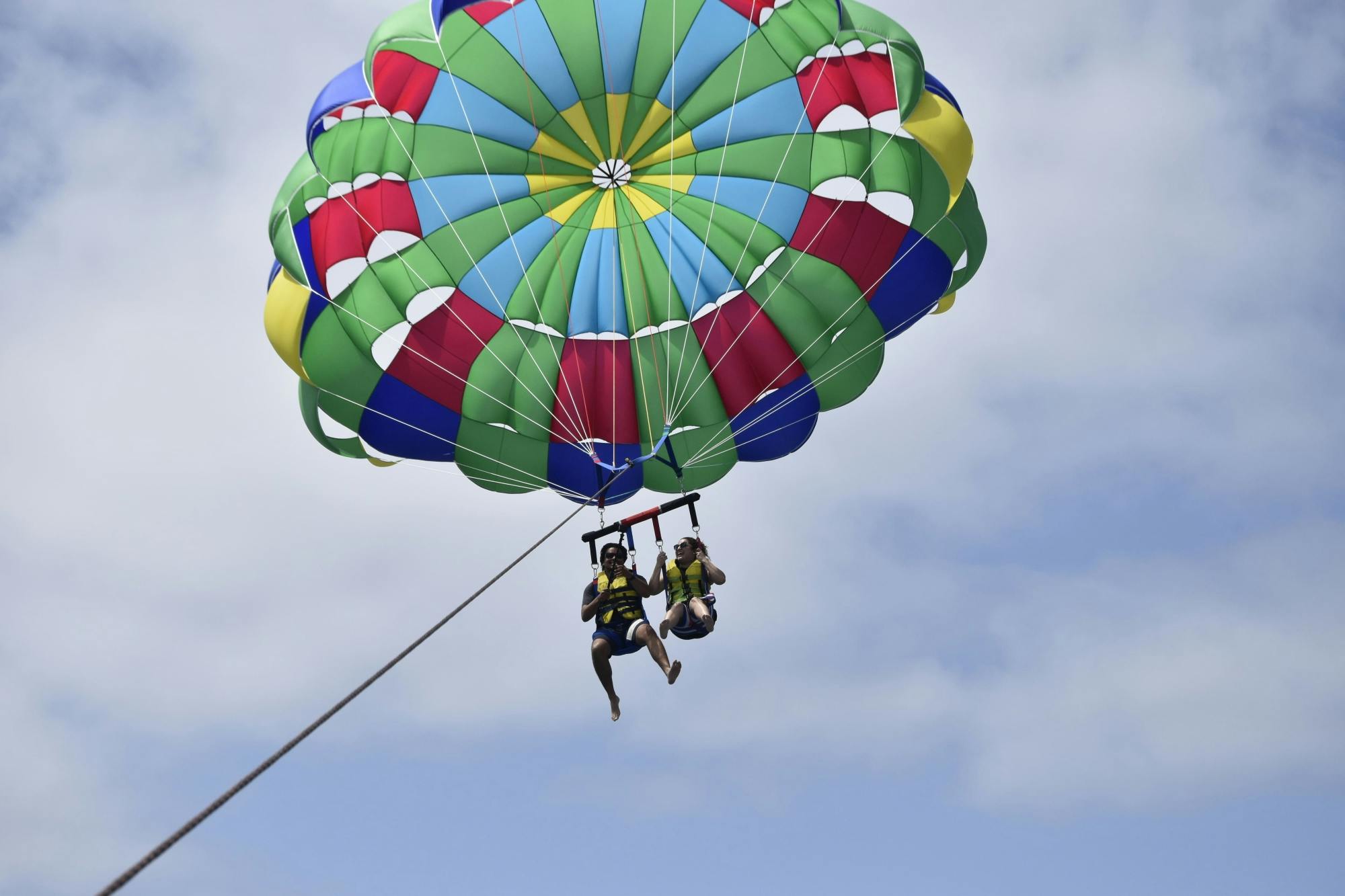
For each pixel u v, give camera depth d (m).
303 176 26.39
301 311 27.08
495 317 29.22
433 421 29.31
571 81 27.39
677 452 30.23
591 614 24.91
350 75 25.50
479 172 28.16
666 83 27.52
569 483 30.34
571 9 26.69
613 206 29.61
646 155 28.78
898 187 26.95
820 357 28.97
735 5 26.30
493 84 27.19
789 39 26.34
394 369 28.78
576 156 28.67
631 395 30.19
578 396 29.91
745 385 29.59
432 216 28.25
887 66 25.92
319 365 27.66
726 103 27.67
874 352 28.89
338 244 27.39
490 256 28.92
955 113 25.62
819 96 27.05
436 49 26.22
